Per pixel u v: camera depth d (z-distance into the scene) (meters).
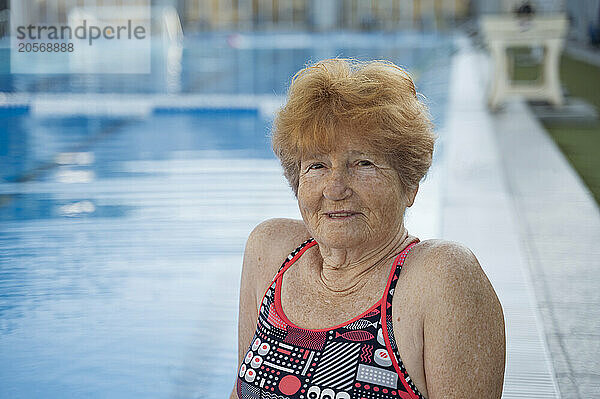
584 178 6.18
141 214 5.19
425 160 1.43
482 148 6.96
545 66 9.63
